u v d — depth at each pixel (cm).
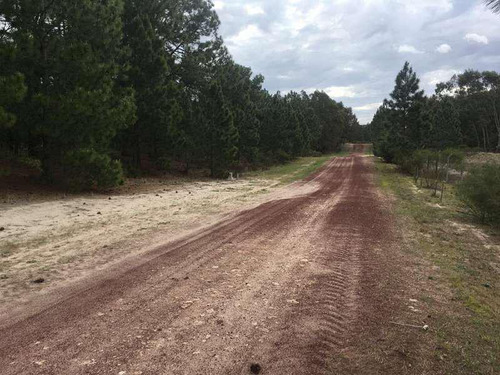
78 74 1499
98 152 1645
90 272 616
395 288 570
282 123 4503
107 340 397
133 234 891
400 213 1286
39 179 1587
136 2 2491
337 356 373
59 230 922
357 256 738
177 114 2375
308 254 744
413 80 3319
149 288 546
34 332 412
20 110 1374
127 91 1853
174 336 408
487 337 424
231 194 1736
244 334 415
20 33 1390
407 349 389
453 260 754
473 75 7269
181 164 3100
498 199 1120
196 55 3150
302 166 4059
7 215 1058
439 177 2716
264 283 575
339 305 497
